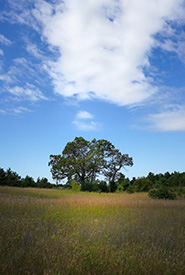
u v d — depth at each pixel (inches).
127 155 1900.8
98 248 198.5
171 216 406.6
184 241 242.4
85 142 1731.1
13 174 1560.0
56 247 196.9
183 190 1026.1
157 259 182.2
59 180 1702.8
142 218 371.9
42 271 155.8
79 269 160.6
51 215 356.5
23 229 248.2
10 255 171.0
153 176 2113.7
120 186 1587.1
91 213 415.5
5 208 392.5
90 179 1859.0
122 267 166.4
